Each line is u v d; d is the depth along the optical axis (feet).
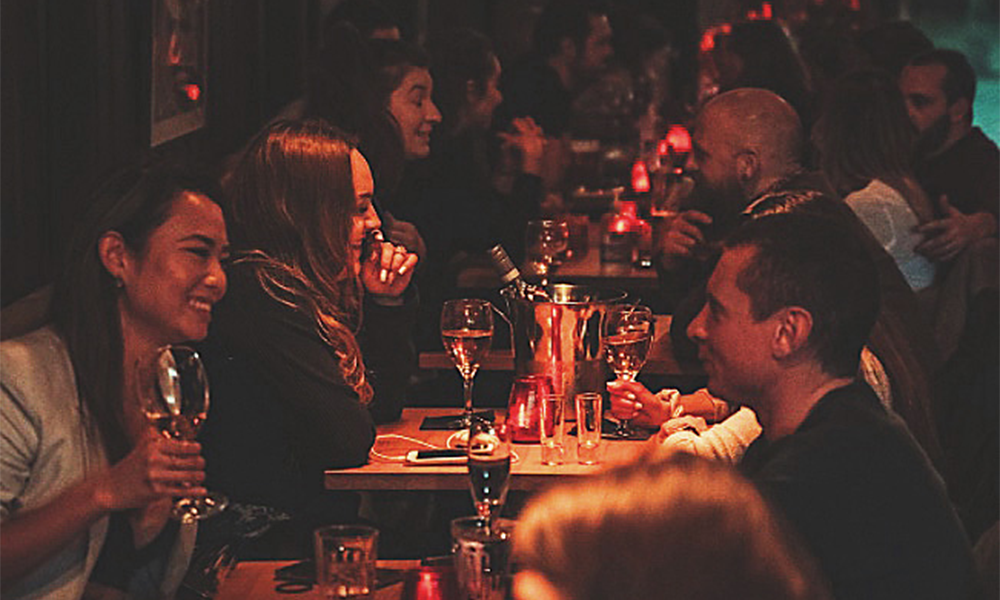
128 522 8.87
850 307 8.66
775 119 15.24
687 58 39.22
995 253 17.75
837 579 7.97
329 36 17.75
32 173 12.66
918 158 20.48
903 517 8.04
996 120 47.39
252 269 12.16
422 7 37.78
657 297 20.90
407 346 13.75
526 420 12.64
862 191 17.83
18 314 10.90
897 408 11.90
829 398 8.64
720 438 11.56
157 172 9.22
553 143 25.27
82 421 8.79
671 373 15.08
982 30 51.96
